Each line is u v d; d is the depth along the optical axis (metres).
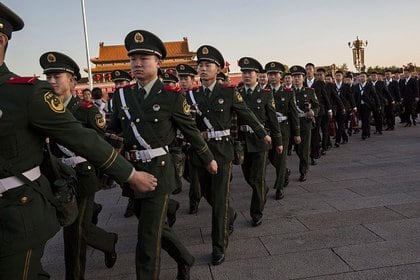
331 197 5.30
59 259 3.96
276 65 5.91
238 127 4.37
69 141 1.86
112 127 3.16
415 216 4.25
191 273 3.32
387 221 4.17
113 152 2.00
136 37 2.89
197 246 3.96
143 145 2.85
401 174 6.32
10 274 1.76
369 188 5.60
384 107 12.74
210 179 3.65
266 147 4.31
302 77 6.81
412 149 8.68
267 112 4.88
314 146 7.79
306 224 4.30
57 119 1.82
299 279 3.06
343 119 9.91
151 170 2.82
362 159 7.96
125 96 3.01
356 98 11.09
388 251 3.43
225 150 3.68
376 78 12.67
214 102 3.76
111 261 3.55
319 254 3.49
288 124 5.70
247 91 4.96
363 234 3.86
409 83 13.41
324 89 8.73
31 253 1.81
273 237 3.99
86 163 3.13
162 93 2.92
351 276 3.04
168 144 2.94
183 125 2.99
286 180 6.13
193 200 5.16
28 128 1.79
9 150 1.75
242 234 4.15
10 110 1.72
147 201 2.80
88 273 3.54
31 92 1.77
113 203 6.09
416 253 3.35
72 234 3.12
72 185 2.17
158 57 2.97
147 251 2.74
